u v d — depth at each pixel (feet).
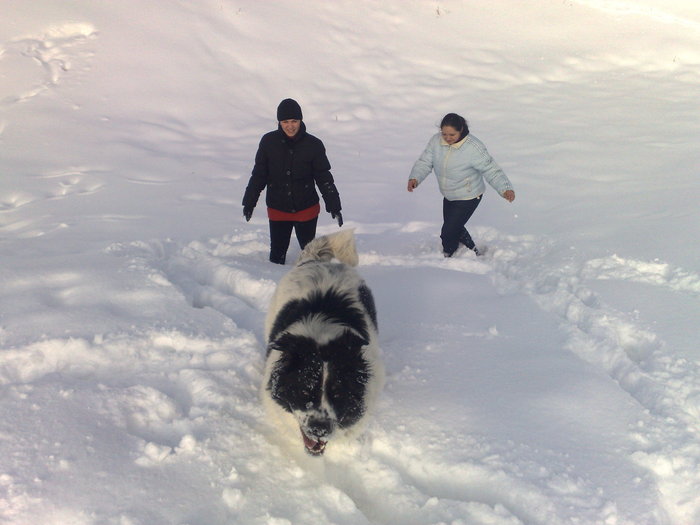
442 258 20.72
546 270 19.27
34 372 13.17
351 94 41.42
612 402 12.49
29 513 9.12
